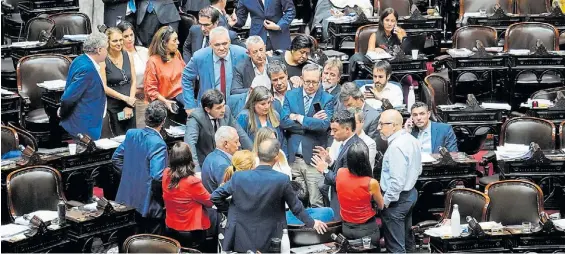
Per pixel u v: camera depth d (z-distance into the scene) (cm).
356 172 1173
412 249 1253
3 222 1270
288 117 1338
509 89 1717
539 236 1213
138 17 1752
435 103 1591
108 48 1462
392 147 1210
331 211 1216
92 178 1352
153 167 1230
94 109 1410
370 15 1934
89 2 1942
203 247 1234
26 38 1734
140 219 1255
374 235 1189
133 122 1480
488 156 1502
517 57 1705
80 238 1203
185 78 1447
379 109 1457
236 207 1133
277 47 1739
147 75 1488
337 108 1344
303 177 1347
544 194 1439
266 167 1130
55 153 1343
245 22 1762
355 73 1706
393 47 1711
